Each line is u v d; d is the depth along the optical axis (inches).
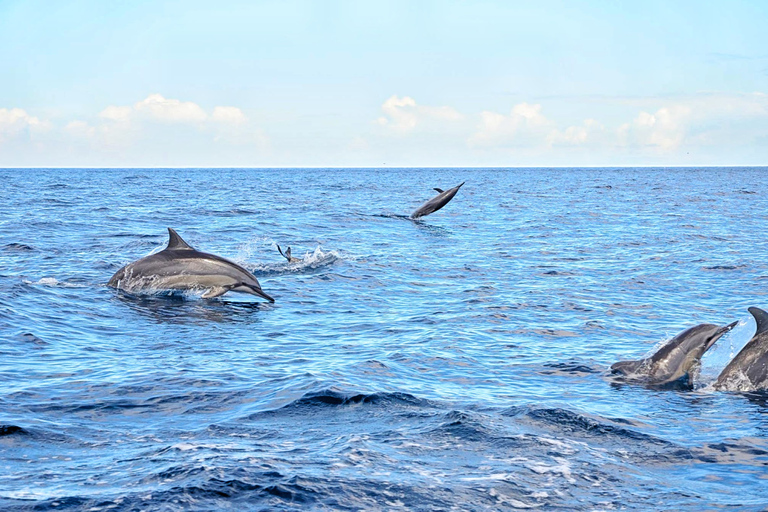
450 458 236.4
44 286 609.6
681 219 1482.5
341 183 3885.3
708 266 788.0
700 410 311.0
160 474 212.4
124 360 386.6
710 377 373.4
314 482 207.5
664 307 566.6
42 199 1943.9
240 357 400.5
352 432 263.9
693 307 566.6
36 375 347.6
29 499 193.5
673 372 366.6
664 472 230.2
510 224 1391.5
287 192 2689.5
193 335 463.2
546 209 1823.3
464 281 708.7
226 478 207.3
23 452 237.5
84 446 245.4
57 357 388.8
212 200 2071.9
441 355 412.8
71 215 1405.0
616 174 6550.2
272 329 489.1
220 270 609.3
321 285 682.2
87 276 679.7
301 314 546.3
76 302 554.6
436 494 203.3
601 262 844.6
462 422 275.9
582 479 220.1
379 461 229.8
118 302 568.1
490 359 406.9
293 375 354.0
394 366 384.5
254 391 324.8
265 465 220.2
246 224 1294.3
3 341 418.3
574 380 364.2
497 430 268.1
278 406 299.9
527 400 319.3
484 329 489.4
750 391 344.8
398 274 754.2
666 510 195.9
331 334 473.4
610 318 526.9
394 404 304.5
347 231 1221.7
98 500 192.5
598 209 1815.9
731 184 3639.3
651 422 289.4
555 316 534.3
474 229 1286.9
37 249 865.5
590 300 597.6
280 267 794.2
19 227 1120.2
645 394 338.3
